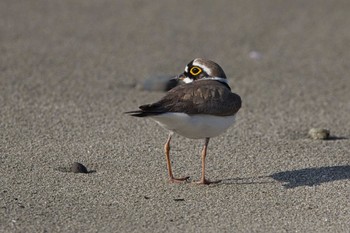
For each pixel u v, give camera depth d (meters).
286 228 8.70
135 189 9.91
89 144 11.80
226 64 18.64
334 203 9.50
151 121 13.30
